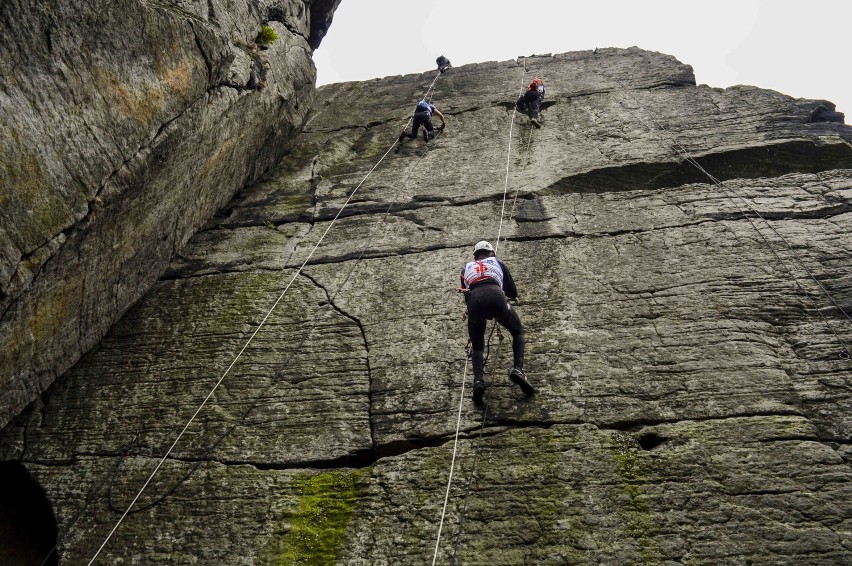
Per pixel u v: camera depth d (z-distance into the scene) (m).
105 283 6.50
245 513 4.98
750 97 9.68
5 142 4.83
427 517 4.71
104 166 5.76
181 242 7.90
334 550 4.64
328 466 5.28
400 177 9.05
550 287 6.55
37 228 5.13
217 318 6.84
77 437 5.75
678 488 4.61
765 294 6.02
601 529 4.45
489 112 10.88
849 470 4.53
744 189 7.48
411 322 6.42
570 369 5.62
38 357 5.91
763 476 4.58
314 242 7.84
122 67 5.93
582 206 7.71
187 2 7.35
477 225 7.67
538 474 4.85
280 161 10.16
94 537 4.98
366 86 13.30
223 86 7.66
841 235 6.53
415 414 5.48
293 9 11.30
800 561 4.10
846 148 8.02
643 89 10.73
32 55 5.02
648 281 6.41
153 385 6.15
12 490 5.65
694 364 5.47
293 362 6.20
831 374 5.23
